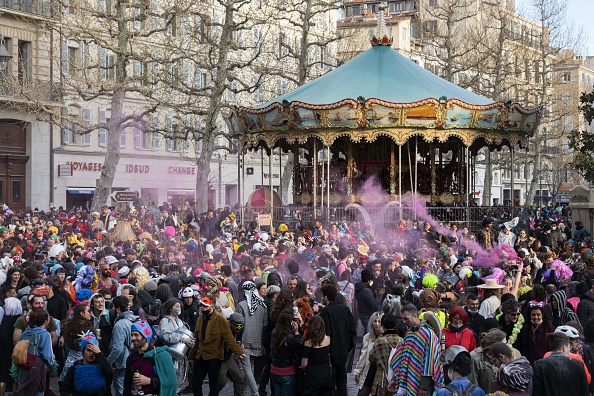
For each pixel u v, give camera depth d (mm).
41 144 55969
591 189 43188
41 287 14578
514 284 16484
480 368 10656
